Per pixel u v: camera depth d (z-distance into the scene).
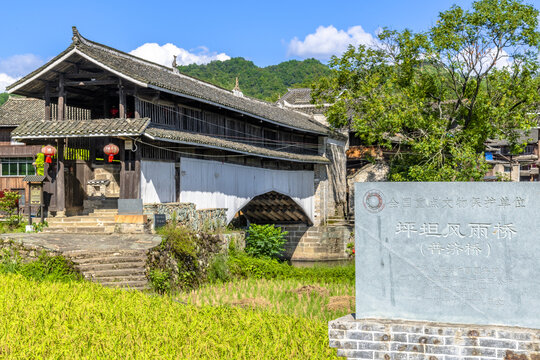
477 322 9.30
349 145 44.97
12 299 12.12
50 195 21.67
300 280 21.98
